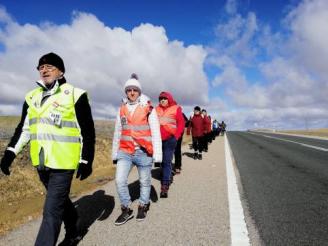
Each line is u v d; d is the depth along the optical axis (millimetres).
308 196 6625
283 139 30125
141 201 5188
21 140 3857
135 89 5031
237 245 4141
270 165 11188
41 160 3615
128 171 5078
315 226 4816
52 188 3662
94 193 6922
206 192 6996
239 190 7176
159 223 4984
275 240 4297
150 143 5129
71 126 3697
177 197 6578
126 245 4168
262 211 5582
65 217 4102
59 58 3721
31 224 5000
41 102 3686
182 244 4184
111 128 25734
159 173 9672
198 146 13125
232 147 19750
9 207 6004
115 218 5258
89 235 4516
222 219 5156
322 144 21953
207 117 16234
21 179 7449
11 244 4234
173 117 6930
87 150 3740
